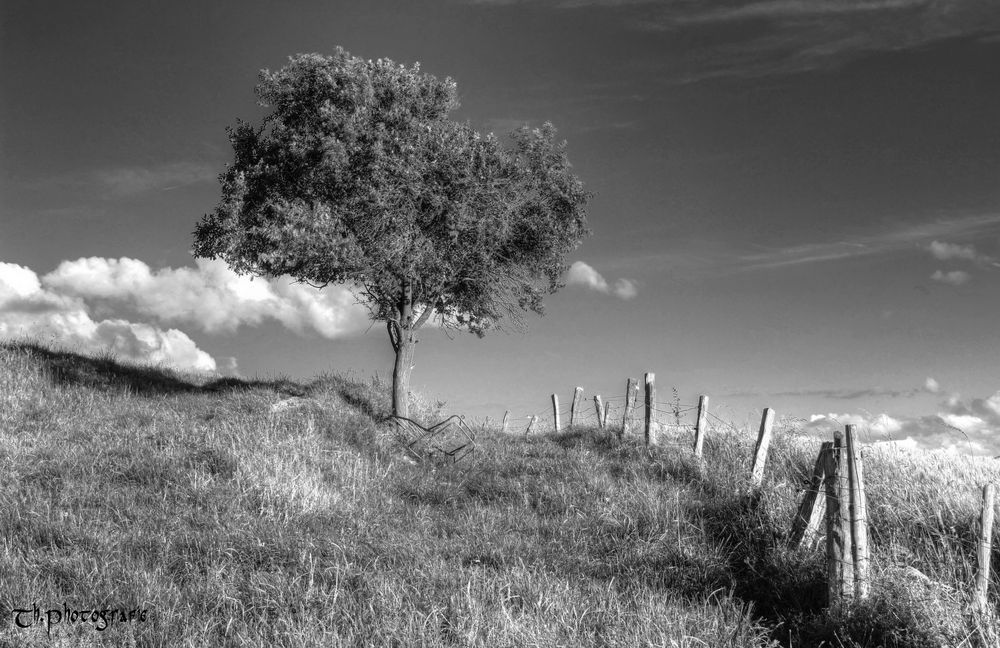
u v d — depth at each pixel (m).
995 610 7.02
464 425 18.92
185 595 7.36
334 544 9.09
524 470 14.75
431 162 17.00
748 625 7.26
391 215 16.78
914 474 10.72
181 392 19.28
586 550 10.11
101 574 7.62
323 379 22.17
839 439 7.76
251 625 6.77
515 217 18.47
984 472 11.35
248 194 17.31
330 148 16.16
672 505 11.48
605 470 14.50
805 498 9.32
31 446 12.36
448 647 6.41
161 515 9.81
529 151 18.52
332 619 6.84
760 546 9.54
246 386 21.02
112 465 11.76
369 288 18.78
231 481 11.27
